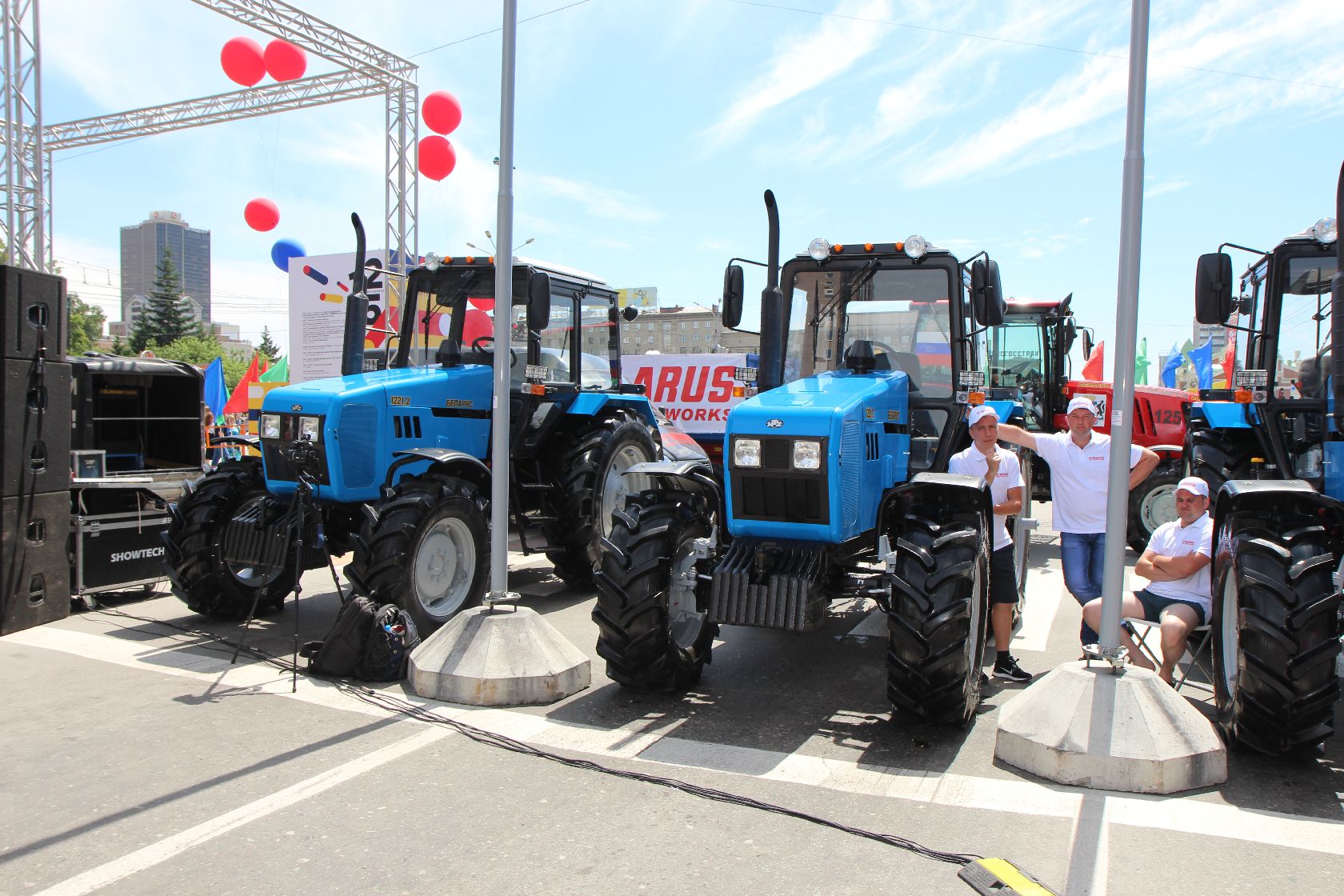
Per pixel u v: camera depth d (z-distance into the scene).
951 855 3.01
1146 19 3.71
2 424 5.94
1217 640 4.23
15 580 6.02
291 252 14.45
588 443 7.29
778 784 3.63
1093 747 3.60
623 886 2.83
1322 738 3.69
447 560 5.83
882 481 5.08
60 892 2.79
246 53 10.72
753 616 4.39
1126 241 3.74
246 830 3.19
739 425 4.58
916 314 5.70
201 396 8.52
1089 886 2.82
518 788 3.57
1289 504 3.95
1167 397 11.16
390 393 6.10
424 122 11.83
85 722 4.27
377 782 3.62
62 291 6.33
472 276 6.97
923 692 4.04
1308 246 5.66
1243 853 3.05
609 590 4.52
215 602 6.27
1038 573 8.60
